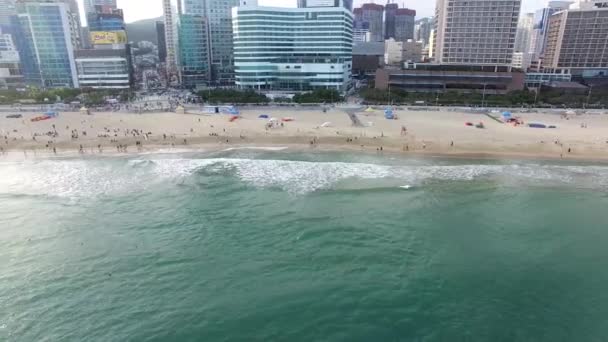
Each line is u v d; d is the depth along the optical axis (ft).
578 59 615.98
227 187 208.74
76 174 232.32
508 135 305.12
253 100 466.29
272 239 154.20
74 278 130.93
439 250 146.61
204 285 126.41
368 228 162.81
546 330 107.86
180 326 108.58
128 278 130.62
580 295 122.42
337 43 572.51
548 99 439.22
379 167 239.50
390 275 131.44
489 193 199.31
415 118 374.22
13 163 253.65
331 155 268.00
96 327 108.58
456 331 107.04
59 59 592.60
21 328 108.68
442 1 592.60
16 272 134.51
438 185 209.97
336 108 435.12
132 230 163.22
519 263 139.13
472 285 126.62
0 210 182.50
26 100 478.18
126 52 636.89
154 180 221.25
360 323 109.81
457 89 520.01
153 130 330.75
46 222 170.91
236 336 104.88
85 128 337.72
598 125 340.18
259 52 558.15
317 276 130.82
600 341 104.12
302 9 562.66
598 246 150.51
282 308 115.34
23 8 598.34
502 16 540.93
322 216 173.58
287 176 224.74
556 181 216.13
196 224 167.63
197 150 283.79
